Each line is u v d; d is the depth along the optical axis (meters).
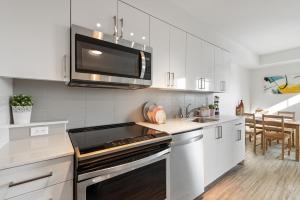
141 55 1.65
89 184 1.03
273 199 1.98
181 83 2.19
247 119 3.85
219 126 2.31
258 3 2.16
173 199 1.64
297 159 3.17
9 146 1.09
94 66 1.34
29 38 1.09
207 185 2.11
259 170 2.78
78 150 1.04
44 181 0.90
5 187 0.80
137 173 1.29
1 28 1.00
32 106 1.41
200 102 3.19
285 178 2.50
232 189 2.20
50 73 1.17
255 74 5.39
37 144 1.14
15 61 1.04
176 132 1.66
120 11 1.56
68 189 0.98
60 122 1.47
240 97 5.02
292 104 4.67
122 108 2.00
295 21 2.66
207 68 2.69
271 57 4.52
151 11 1.82
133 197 1.27
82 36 1.28
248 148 3.99
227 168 2.51
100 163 1.07
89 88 1.73
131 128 1.75
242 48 3.88
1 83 1.10
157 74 1.88
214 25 2.76
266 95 5.16
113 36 1.46
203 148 2.03
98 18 1.41
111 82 1.45
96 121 1.78
